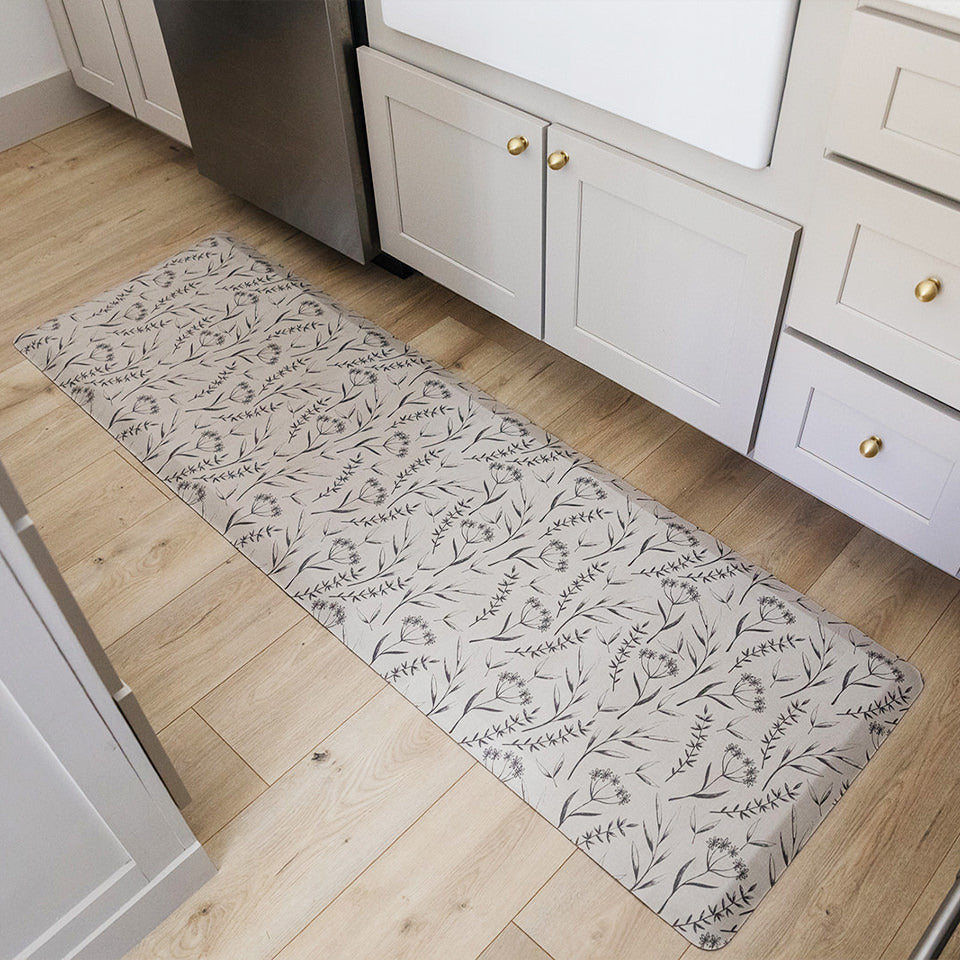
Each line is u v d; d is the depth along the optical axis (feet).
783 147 4.66
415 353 7.13
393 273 7.78
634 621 5.59
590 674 5.39
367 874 4.76
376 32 6.17
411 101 6.16
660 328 5.85
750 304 5.24
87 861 4.15
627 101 5.05
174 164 8.93
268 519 6.17
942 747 5.08
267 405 6.83
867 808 4.88
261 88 6.97
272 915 4.65
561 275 6.18
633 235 5.57
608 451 6.48
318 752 5.17
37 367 7.18
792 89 4.47
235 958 4.54
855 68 4.18
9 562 3.12
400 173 6.72
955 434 4.83
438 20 5.64
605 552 5.91
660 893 4.64
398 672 5.45
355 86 6.56
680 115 4.87
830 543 5.95
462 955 4.51
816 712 5.20
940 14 3.87
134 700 4.03
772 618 5.58
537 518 6.10
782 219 4.87
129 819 4.16
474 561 5.90
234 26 6.71
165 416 6.79
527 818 4.91
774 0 4.20
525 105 5.66
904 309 4.68
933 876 4.66
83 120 9.49
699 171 5.07
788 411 5.53
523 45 5.32
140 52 8.03
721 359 5.64
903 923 4.54
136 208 8.48
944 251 4.37
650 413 6.72
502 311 6.84
